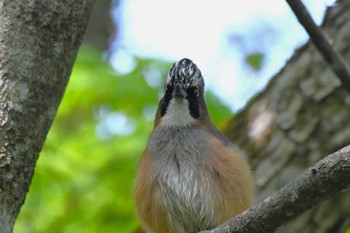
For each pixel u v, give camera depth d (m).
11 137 7.45
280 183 11.78
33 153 7.60
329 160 6.65
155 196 9.98
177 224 9.98
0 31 7.66
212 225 9.94
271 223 7.14
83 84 15.12
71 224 14.25
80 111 15.51
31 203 14.34
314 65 12.16
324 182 6.69
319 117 11.93
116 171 14.76
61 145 15.33
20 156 7.47
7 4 7.75
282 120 12.12
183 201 9.90
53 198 14.69
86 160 15.05
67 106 15.29
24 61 7.63
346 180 6.62
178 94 10.41
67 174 14.76
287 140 11.98
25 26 7.70
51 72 7.78
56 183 14.61
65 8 7.90
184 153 10.08
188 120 10.38
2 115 7.46
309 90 12.07
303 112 12.03
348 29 12.16
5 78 7.54
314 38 10.62
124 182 14.57
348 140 11.78
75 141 15.37
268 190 11.77
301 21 10.51
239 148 11.09
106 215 14.36
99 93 15.23
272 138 12.09
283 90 12.33
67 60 7.93
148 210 10.02
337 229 11.86
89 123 15.58
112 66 15.99
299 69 12.28
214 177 9.89
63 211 14.66
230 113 15.50
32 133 7.60
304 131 11.94
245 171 10.05
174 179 9.96
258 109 12.51
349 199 11.66
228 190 9.84
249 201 9.91
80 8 8.02
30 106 7.60
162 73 15.77
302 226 11.66
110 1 19.16
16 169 7.42
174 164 10.05
